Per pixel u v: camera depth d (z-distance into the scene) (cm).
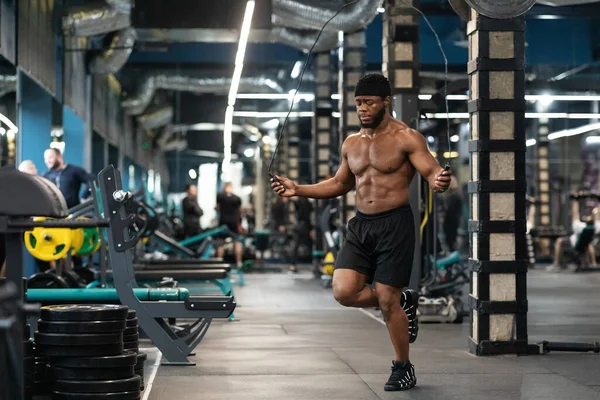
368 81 595
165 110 2322
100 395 509
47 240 899
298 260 2302
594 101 2228
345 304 599
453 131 2059
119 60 1788
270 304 1249
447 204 1867
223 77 2225
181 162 2327
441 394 583
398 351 605
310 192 619
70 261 909
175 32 1530
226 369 686
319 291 1492
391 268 587
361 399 567
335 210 1569
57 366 512
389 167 589
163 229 1683
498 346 755
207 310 700
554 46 2141
